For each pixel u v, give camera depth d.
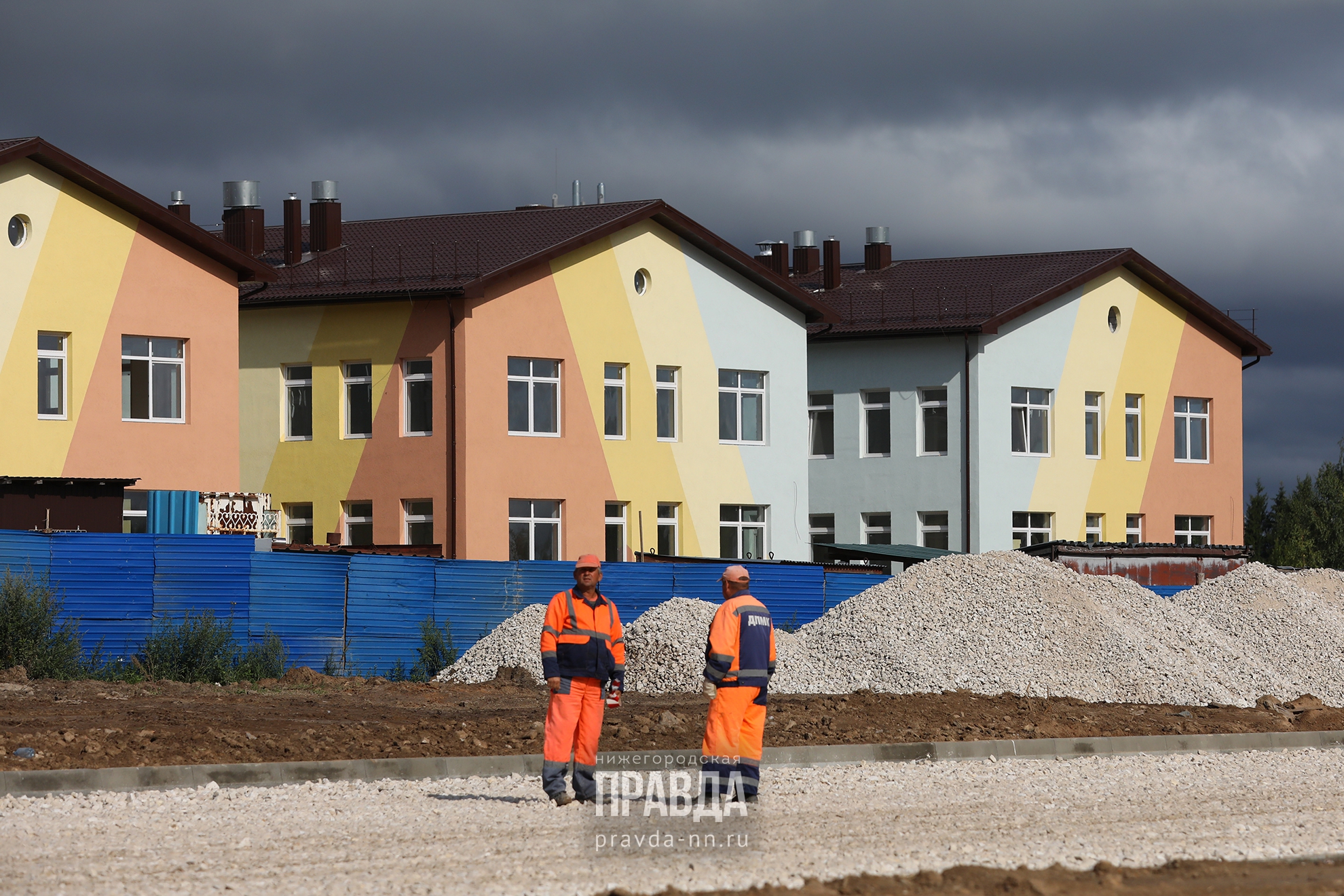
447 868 15.24
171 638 35.53
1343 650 41.44
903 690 35.50
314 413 52.59
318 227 56.00
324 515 52.25
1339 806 20.45
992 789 21.88
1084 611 38.47
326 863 15.46
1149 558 52.94
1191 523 71.00
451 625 41.53
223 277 46.56
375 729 25.56
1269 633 42.62
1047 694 35.25
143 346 45.06
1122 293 68.19
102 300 43.88
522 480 51.22
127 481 38.03
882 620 38.47
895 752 26.20
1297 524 95.19
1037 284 65.75
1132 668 36.28
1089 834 17.73
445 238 54.97
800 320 60.19
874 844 16.83
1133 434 68.94
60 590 34.84
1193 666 37.59
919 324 63.97
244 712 27.69
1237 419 72.25
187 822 18.08
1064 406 65.94
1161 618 40.38
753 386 58.97
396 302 51.28
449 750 24.48
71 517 37.25
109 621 35.50
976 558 41.31
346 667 39.31
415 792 21.02
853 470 65.62
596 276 53.81
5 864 15.36
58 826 17.72
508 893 14.00
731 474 57.41
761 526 58.75
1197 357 70.94
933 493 64.00
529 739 25.86
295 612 38.38
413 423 51.28
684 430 56.12
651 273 55.47
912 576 40.75
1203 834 17.83
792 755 25.47
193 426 45.59
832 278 69.94
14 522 36.44
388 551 45.56
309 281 52.62
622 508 54.44
